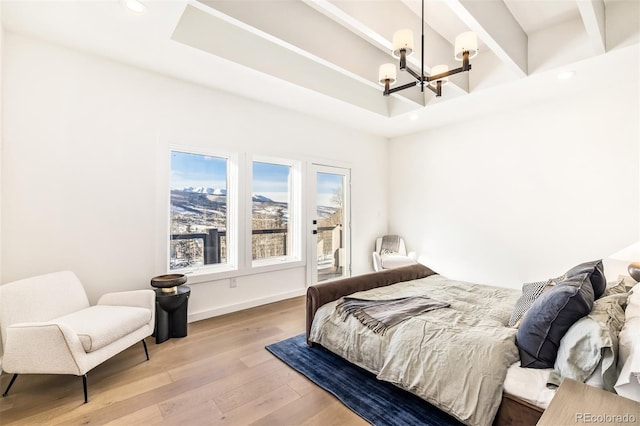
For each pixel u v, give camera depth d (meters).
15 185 2.41
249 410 1.83
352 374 2.20
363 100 4.02
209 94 3.42
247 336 2.89
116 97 2.85
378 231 5.45
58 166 2.59
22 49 2.43
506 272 4.09
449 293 2.72
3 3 2.03
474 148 4.40
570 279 1.82
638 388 1.11
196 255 3.51
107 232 2.82
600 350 1.29
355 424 1.71
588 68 2.86
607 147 3.31
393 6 2.49
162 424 1.70
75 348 1.83
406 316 2.13
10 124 2.38
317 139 4.47
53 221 2.57
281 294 4.09
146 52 2.68
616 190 3.26
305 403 1.89
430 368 1.74
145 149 3.02
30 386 2.05
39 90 2.50
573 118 3.53
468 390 1.57
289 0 2.48
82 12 2.14
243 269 3.71
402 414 1.78
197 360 2.42
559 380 1.41
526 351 1.58
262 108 3.86
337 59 2.84
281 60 3.19
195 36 2.60
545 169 3.74
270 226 4.17
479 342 1.69
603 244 3.34
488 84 3.31
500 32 2.53
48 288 2.24
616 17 2.52
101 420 1.73
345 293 2.73
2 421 1.72
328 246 4.77
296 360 2.41
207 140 3.41
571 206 3.55
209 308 3.45
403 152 5.34
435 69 2.54
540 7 2.62
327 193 4.75
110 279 2.83
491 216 4.23
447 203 4.73
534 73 2.96
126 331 2.19
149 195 3.05
